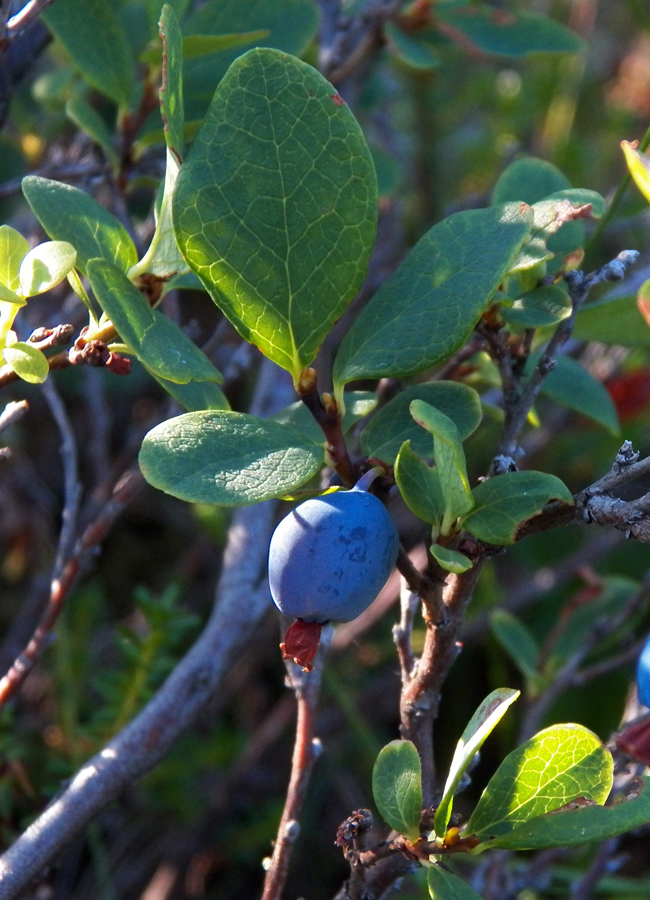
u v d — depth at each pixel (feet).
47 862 0.70
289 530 0.57
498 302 0.62
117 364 0.60
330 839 1.09
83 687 1.05
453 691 1.13
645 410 1.15
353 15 1.04
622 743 0.58
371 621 1.04
